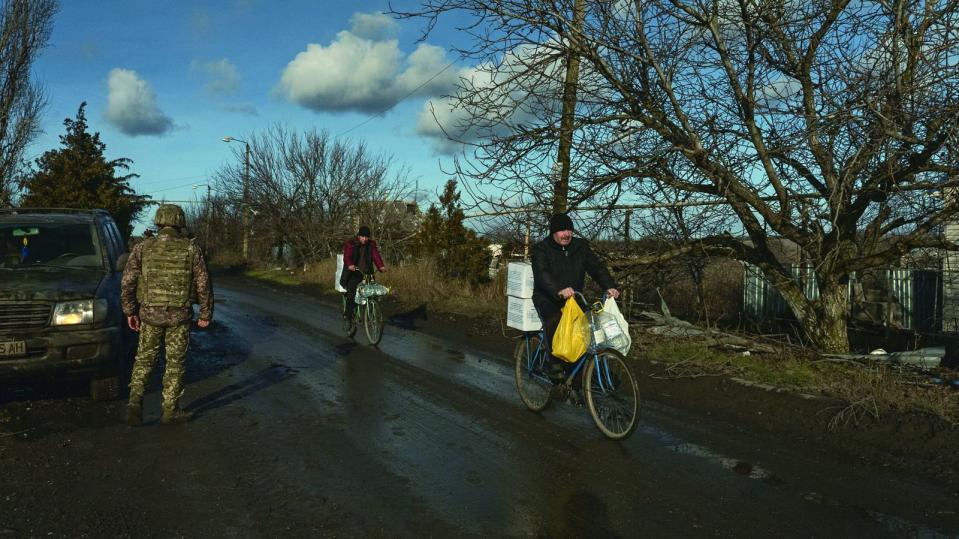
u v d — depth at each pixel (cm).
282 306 1672
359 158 2872
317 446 523
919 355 714
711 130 748
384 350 990
